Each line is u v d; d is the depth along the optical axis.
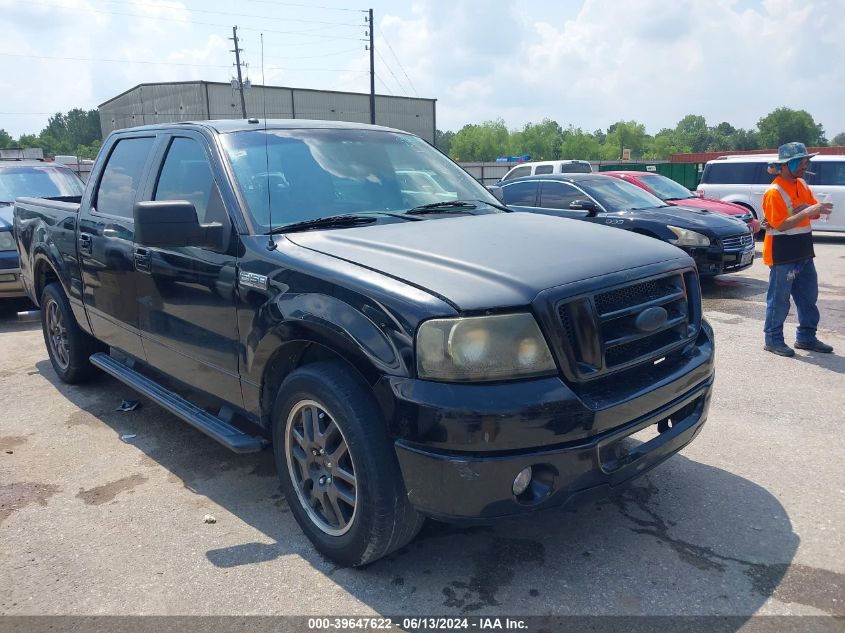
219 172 3.68
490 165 43.56
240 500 3.79
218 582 3.04
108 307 4.67
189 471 4.15
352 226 3.51
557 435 2.61
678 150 155.25
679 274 3.24
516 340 2.62
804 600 2.84
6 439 4.68
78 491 3.92
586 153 128.38
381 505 2.80
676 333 3.23
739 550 3.21
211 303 3.59
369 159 4.12
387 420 2.72
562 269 2.85
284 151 3.89
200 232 3.38
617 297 2.91
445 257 2.95
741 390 5.46
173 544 3.36
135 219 3.26
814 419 4.82
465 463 2.56
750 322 7.88
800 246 6.27
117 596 2.96
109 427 4.85
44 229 5.53
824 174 15.66
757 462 4.14
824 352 6.52
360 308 2.80
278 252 3.25
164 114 51.56
